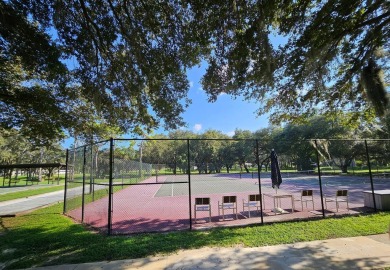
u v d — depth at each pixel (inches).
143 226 307.4
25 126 410.3
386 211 339.0
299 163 1437.0
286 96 315.0
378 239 228.8
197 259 193.9
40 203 569.9
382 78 222.1
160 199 579.5
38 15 253.8
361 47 251.0
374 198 344.5
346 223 280.8
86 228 301.3
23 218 377.1
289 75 263.3
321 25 218.5
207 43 248.8
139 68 303.3
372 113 351.9
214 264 183.8
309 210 369.4
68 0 248.5
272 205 430.3
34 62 292.7
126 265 185.9
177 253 207.5
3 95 347.3
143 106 369.4
